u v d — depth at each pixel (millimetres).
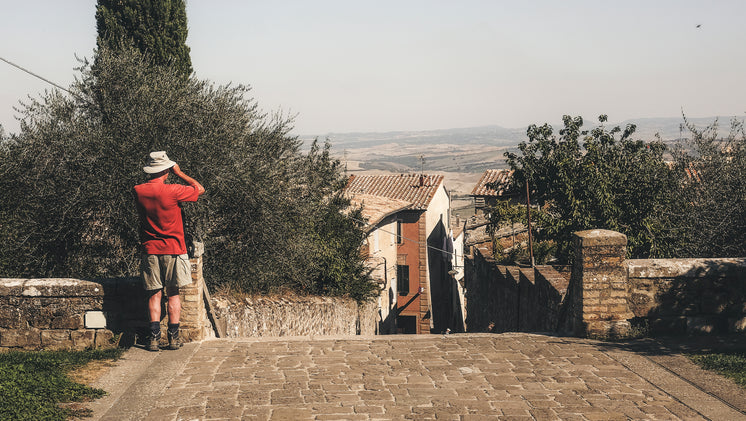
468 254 35594
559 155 23219
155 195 7914
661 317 9195
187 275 8234
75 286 8328
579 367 7668
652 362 7844
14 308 8320
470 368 7633
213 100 14914
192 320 8727
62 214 13320
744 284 9180
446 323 50062
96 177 13328
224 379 7176
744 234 16078
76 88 14227
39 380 6570
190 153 13867
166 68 15805
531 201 25094
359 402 6449
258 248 15328
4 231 13539
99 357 7875
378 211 33938
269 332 15281
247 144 15195
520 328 16344
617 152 23062
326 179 19203
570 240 22203
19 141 13680
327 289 20000
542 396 6660
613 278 9008
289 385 6969
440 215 48625
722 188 16891
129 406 6316
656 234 21312
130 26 16281
